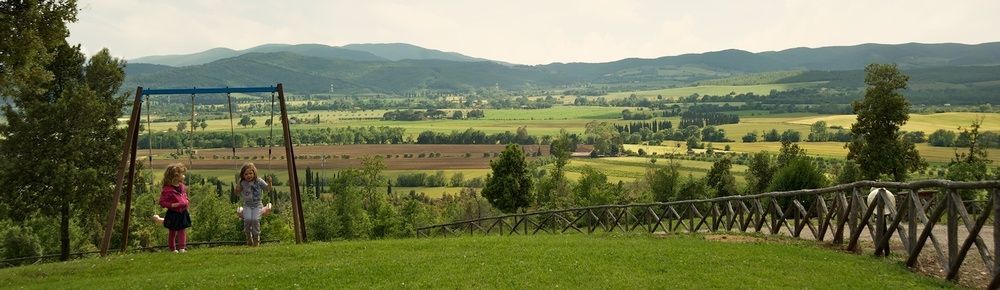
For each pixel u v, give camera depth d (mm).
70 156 40188
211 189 78875
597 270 14656
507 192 76125
